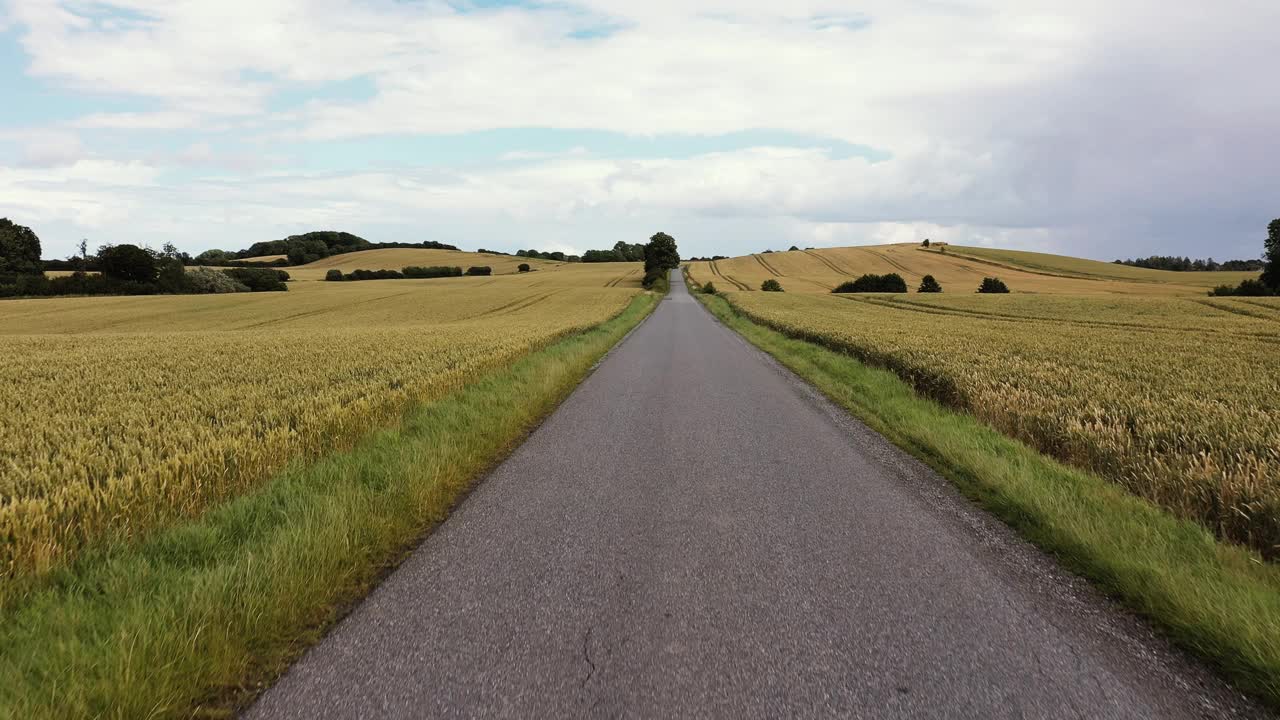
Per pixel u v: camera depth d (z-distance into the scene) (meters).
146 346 21.06
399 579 3.85
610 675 2.84
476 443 7.08
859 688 2.75
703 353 19.03
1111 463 6.17
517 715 2.56
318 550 3.85
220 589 3.36
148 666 2.79
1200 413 7.77
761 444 7.57
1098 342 20.72
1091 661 2.98
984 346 17.50
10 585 3.46
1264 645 2.92
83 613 3.15
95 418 7.80
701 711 2.58
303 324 45.59
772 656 3.00
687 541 4.48
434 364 12.64
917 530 4.72
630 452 7.16
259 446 5.85
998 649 3.08
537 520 4.92
